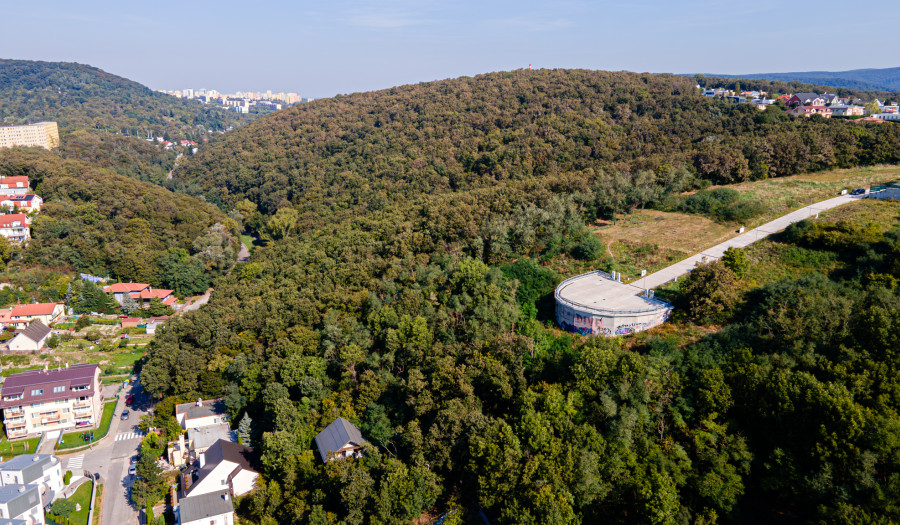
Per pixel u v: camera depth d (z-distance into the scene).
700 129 178.88
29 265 184.88
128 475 104.50
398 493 69.88
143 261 196.00
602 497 63.38
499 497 66.25
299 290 134.25
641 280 99.50
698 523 59.03
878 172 135.38
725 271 87.00
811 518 60.41
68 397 120.19
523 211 122.88
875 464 57.25
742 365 71.19
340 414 89.31
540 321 96.06
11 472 92.62
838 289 83.06
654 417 69.06
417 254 126.69
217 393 114.12
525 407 71.75
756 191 130.00
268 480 88.56
